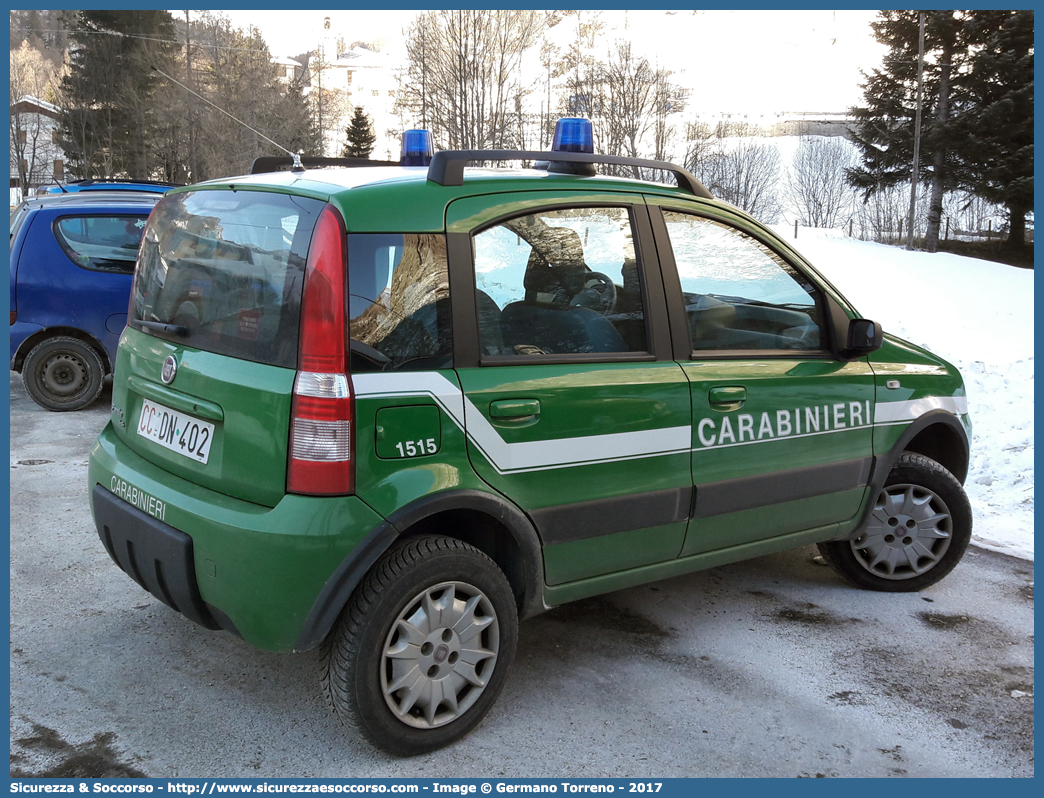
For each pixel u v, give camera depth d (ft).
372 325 8.13
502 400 8.84
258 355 8.28
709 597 13.02
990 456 21.48
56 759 8.30
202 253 9.47
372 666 8.15
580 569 9.79
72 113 214.69
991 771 8.86
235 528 7.96
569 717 9.47
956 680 10.69
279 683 9.93
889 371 12.85
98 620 11.27
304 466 7.80
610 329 9.99
